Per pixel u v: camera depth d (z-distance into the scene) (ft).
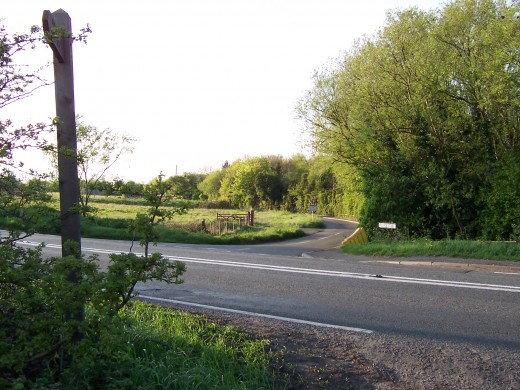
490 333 22.50
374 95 72.64
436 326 23.72
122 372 14.20
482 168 68.28
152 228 15.05
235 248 80.89
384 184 73.20
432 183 70.79
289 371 17.07
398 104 71.82
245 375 15.98
